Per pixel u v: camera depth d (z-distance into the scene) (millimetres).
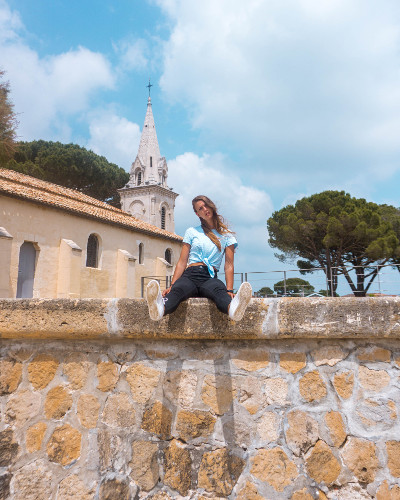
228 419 2600
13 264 18875
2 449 2848
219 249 2709
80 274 22250
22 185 22234
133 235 27344
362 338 2500
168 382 2730
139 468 2678
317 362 2555
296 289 20766
